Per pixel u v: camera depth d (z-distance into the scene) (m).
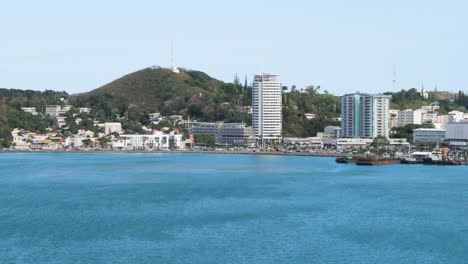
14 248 181.38
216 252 176.50
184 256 172.62
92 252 176.50
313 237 193.75
